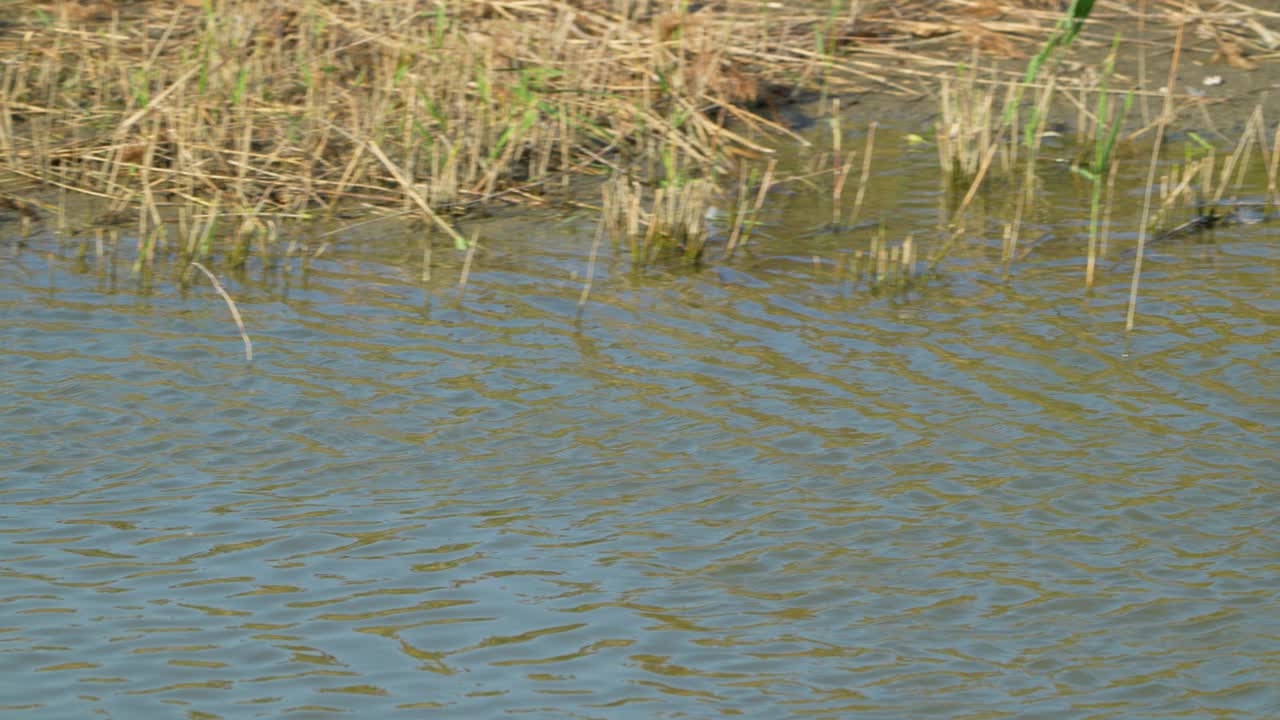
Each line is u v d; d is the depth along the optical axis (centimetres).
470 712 1878
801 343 3025
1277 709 1884
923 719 1872
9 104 4247
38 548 2250
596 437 2630
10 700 1886
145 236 3650
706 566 2228
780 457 2556
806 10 4962
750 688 1934
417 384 2836
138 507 2383
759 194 3953
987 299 3241
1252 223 3672
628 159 4175
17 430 2634
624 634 2055
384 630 2056
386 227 3734
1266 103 4431
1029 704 1902
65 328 3086
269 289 3322
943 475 2491
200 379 2856
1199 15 4875
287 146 4044
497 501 2411
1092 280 3319
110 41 4519
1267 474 2472
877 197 3919
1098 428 2644
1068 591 2158
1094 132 4350
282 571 2198
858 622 2089
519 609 2111
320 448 2589
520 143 4059
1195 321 3089
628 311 3200
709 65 4366
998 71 4656
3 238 3622
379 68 4322
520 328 3106
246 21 4466
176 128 4038
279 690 1919
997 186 3991
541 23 4497
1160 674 1962
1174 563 2222
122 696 1902
